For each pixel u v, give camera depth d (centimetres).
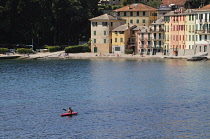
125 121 11944
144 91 15725
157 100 14200
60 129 11419
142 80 18112
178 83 17188
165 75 19238
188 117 12225
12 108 13338
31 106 13575
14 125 11738
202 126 11512
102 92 15600
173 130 11256
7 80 18400
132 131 11212
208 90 15688
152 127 11475
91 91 15812
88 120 12094
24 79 18662
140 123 11781
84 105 13638
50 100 14375
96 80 18238
